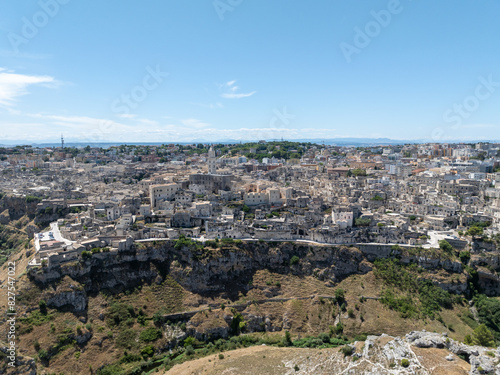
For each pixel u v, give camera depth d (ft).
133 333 615.57
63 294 607.37
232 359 540.11
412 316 650.43
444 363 436.76
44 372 519.60
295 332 651.25
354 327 640.58
